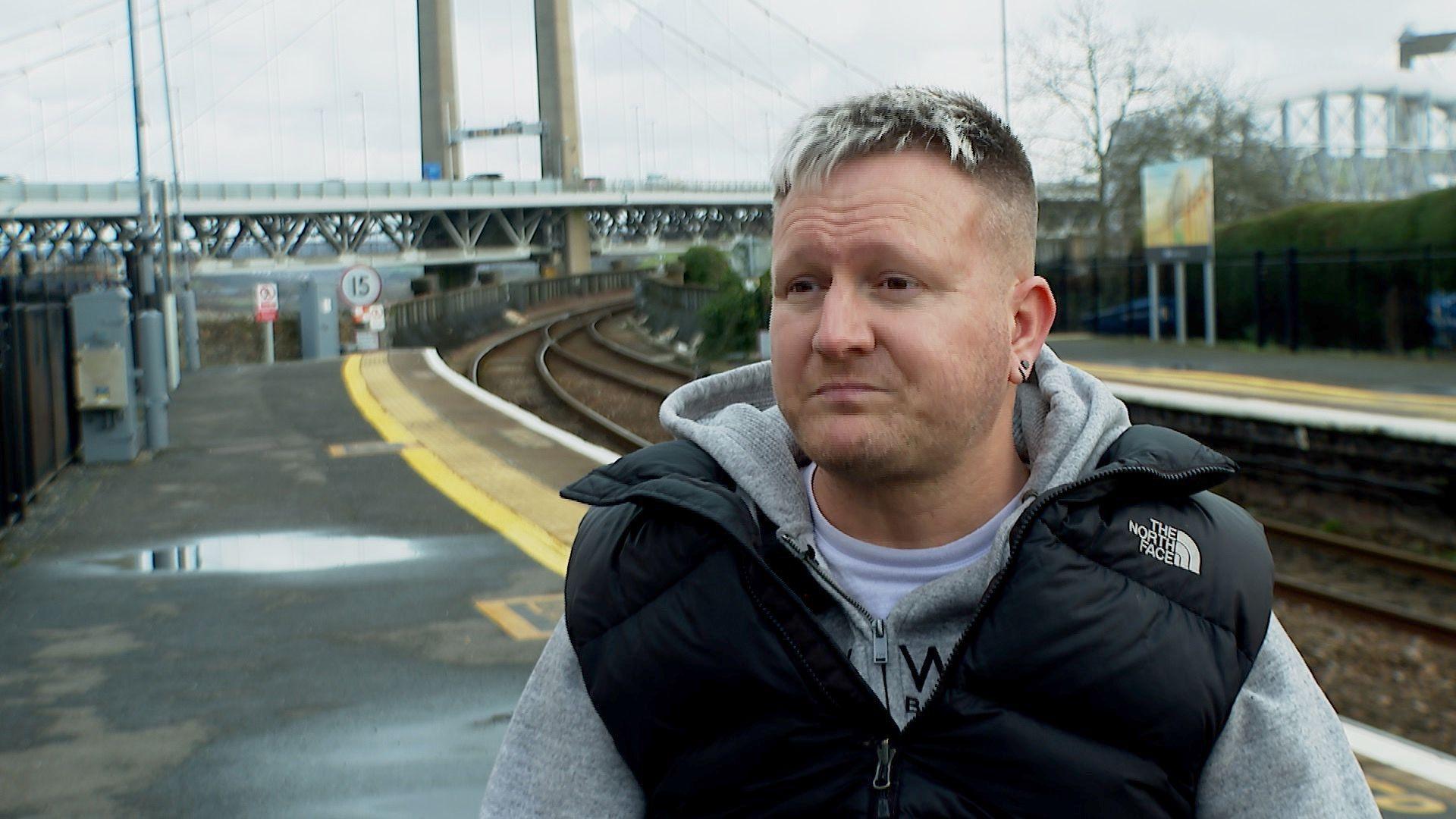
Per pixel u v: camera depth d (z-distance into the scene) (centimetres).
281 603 655
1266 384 1494
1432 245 1817
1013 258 138
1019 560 130
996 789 128
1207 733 129
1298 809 129
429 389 1645
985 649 129
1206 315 2264
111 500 947
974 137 133
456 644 580
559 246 7500
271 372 1927
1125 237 3103
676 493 138
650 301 4047
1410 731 576
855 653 138
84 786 428
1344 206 2059
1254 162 3003
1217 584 133
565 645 147
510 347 3247
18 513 870
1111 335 2534
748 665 133
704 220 8481
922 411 130
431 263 6662
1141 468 133
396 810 401
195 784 427
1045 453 140
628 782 144
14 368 867
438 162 7369
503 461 1083
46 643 594
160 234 1938
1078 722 128
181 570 730
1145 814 127
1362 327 1938
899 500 140
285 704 504
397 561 741
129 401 1106
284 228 6025
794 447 154
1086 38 3089
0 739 472
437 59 7400
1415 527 1011
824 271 132
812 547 142
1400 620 723
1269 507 1162
